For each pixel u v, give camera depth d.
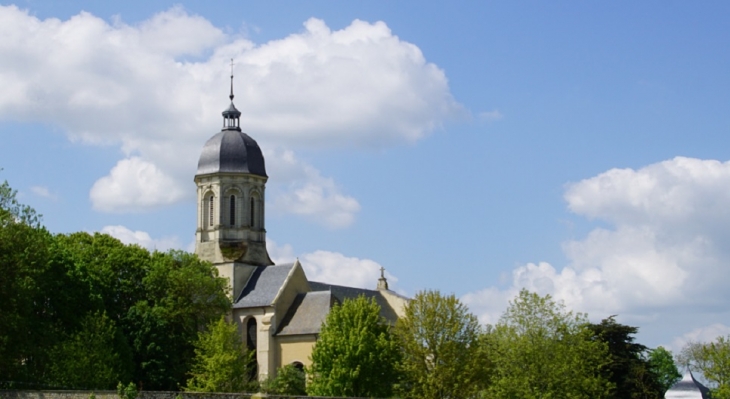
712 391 119.69
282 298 143.38
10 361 94.12
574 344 101.94
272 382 119.12
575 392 98.62
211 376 111.19
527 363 98.81
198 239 150.38
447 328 100.19
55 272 109.88
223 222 149.50
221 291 133.00
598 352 105.75
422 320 100.25
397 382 104.31
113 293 121.50
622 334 131.75
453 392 98.38
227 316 143.88
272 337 141.25
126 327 115.69
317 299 142.88
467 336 101.31
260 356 140.88
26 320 96.81
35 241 100.44
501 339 100.94
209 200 150.88
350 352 104.19
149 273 125.69
